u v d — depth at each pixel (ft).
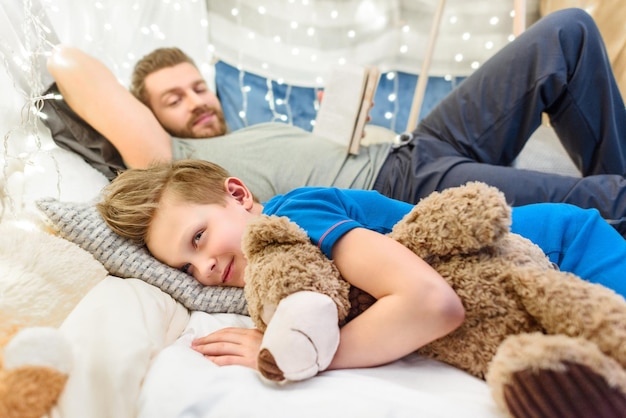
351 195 2.58
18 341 1.61
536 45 3.43
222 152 4.01
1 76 3.57
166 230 2.44
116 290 2.21
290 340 1.60
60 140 3.88
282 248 1.90
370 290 1.84
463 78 5.62
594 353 1.30
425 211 1.94
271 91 5.61
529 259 1.92
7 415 1.51
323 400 1.53
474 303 1.77
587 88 3.40
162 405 1.60
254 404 1.55
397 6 5.59
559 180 3.16
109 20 4.85
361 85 3.90
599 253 2.32
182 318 2.42
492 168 3.39
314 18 5.64
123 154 3.74
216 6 5.53
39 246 2.21
